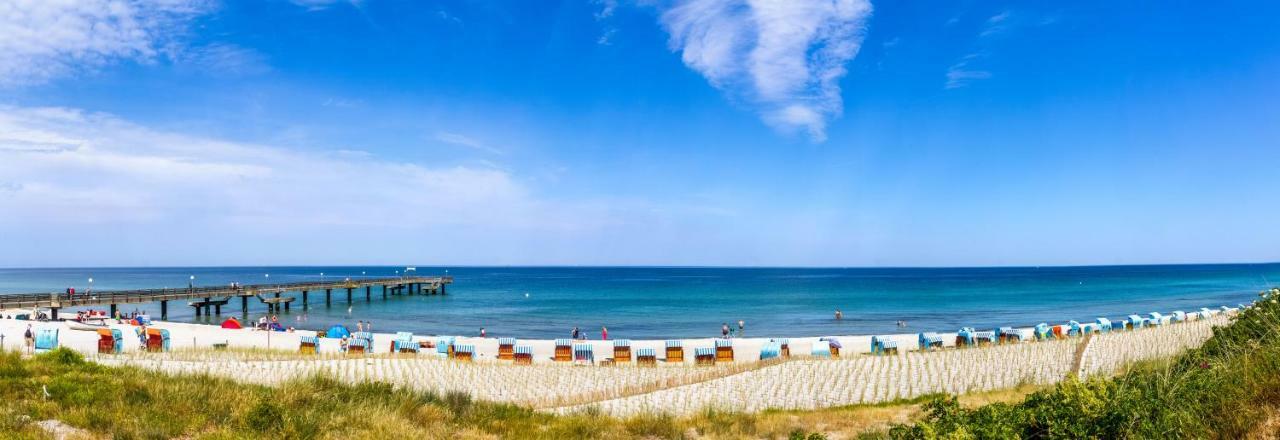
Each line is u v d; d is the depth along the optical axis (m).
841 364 25.25
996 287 132.50
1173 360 10.13
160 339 30.27
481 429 12.29
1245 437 5.59
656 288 135.12
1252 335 8.52
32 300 51.88
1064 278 181.88
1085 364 22.44
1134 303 85.38
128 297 57.03
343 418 11.30
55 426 9.45
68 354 14.15
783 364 25.39
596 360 34.16
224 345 31.39
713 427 14.11
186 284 168.75
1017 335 33.31
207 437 9.41
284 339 40.34
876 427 13.84
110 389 11.49
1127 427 6.75
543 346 40.69
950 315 70.69
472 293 115.06
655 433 13.33
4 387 11.07
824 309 79.19
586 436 12.57
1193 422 6.33
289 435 9.99
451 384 22.61
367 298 91.06
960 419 7.93
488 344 40.69
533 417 14.13
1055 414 7.19
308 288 78.88
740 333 54.69
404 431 10.98
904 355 27.33
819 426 14.39
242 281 188.12
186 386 12.31
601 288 135.50
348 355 28.38
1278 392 5.86
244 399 11.66
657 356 36.25
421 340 40.25
